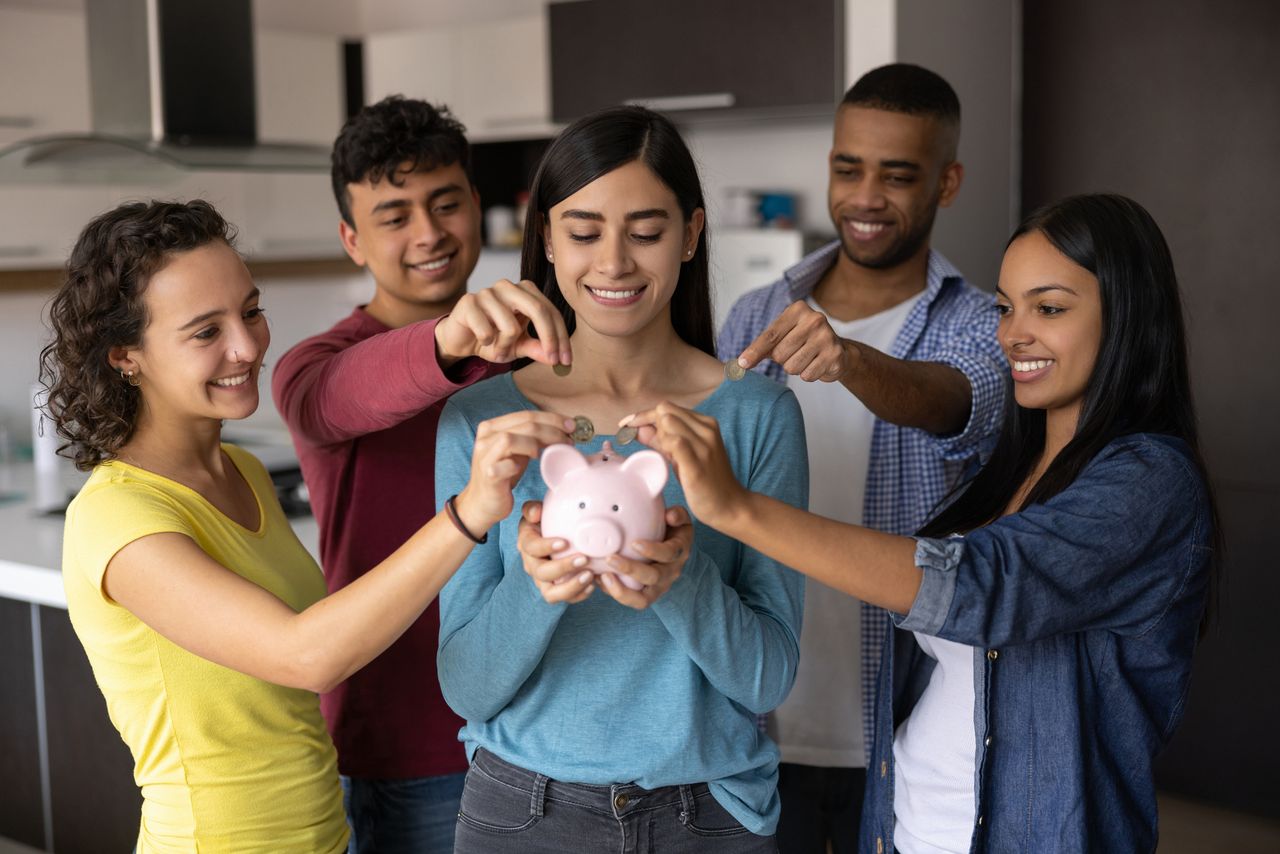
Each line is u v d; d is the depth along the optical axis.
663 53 3.85
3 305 3.66
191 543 1.17
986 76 3.25
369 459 1.60
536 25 4.21
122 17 2.86
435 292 1.74
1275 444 3.01
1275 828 3.04
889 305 1.96
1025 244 1.26
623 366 1.27
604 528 1.00
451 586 1.23
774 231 3.85
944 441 1.70
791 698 1.88
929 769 1.32
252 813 1.25
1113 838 1.22
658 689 1.19
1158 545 1.16
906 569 1.09
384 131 1.66
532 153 4.77
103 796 2.15
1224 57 2.99
